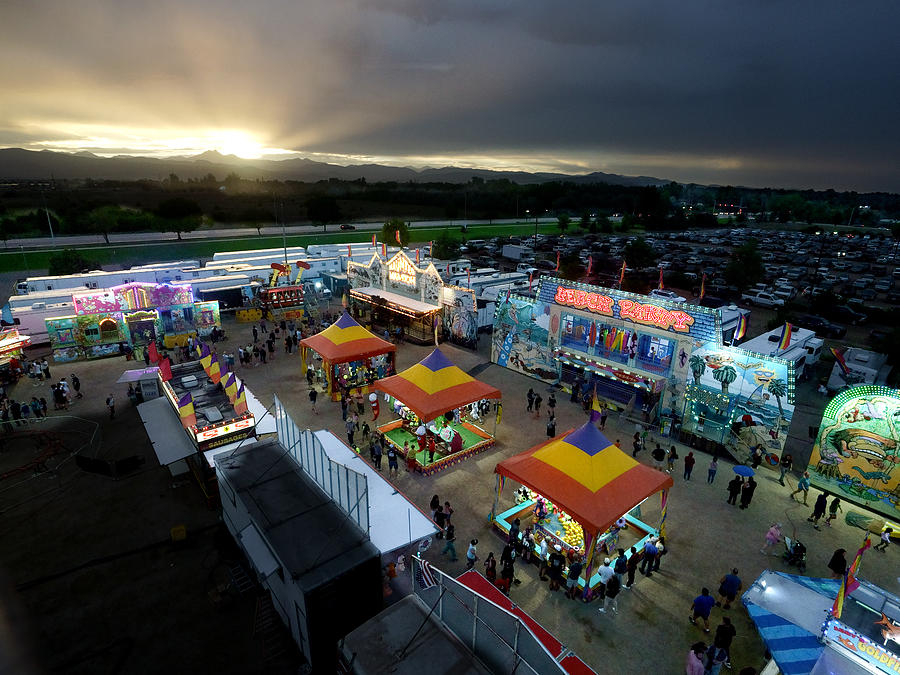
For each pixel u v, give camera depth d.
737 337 23.73
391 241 83.75
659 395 26.14
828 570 17.03
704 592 14.36
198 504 20.12
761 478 22.36
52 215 106.56
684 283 64.94
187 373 26.22
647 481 16.81
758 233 132.88
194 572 16.58
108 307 36.72
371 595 13.76
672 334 25.64
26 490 20.98
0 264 72.88
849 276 76.88
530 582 16.30
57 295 40.41
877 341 40.50
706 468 23.16
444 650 10.62
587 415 27.95
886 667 10.42
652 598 15.74
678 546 18.03
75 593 15.66
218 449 19.81
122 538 18.14
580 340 30.55
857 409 20.17
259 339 40.19
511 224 150.38
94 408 28.47
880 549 18.11
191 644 13.96
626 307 27.48
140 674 13.04
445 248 76.62
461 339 39.84
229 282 47.88
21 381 32.25
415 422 25.62
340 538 14.09
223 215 141.12
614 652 13.84
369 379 30.92
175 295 38.88
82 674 13.01
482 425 26.61
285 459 18.11
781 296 58.12
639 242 72.56
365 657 10.45
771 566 17.14
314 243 99.56
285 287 47.19
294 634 13.81
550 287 31.47
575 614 15.06
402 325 43.31
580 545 17.50
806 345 35.81
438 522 17.97
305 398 29.61
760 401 22.84
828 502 20.72
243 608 15.26
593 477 16.34
